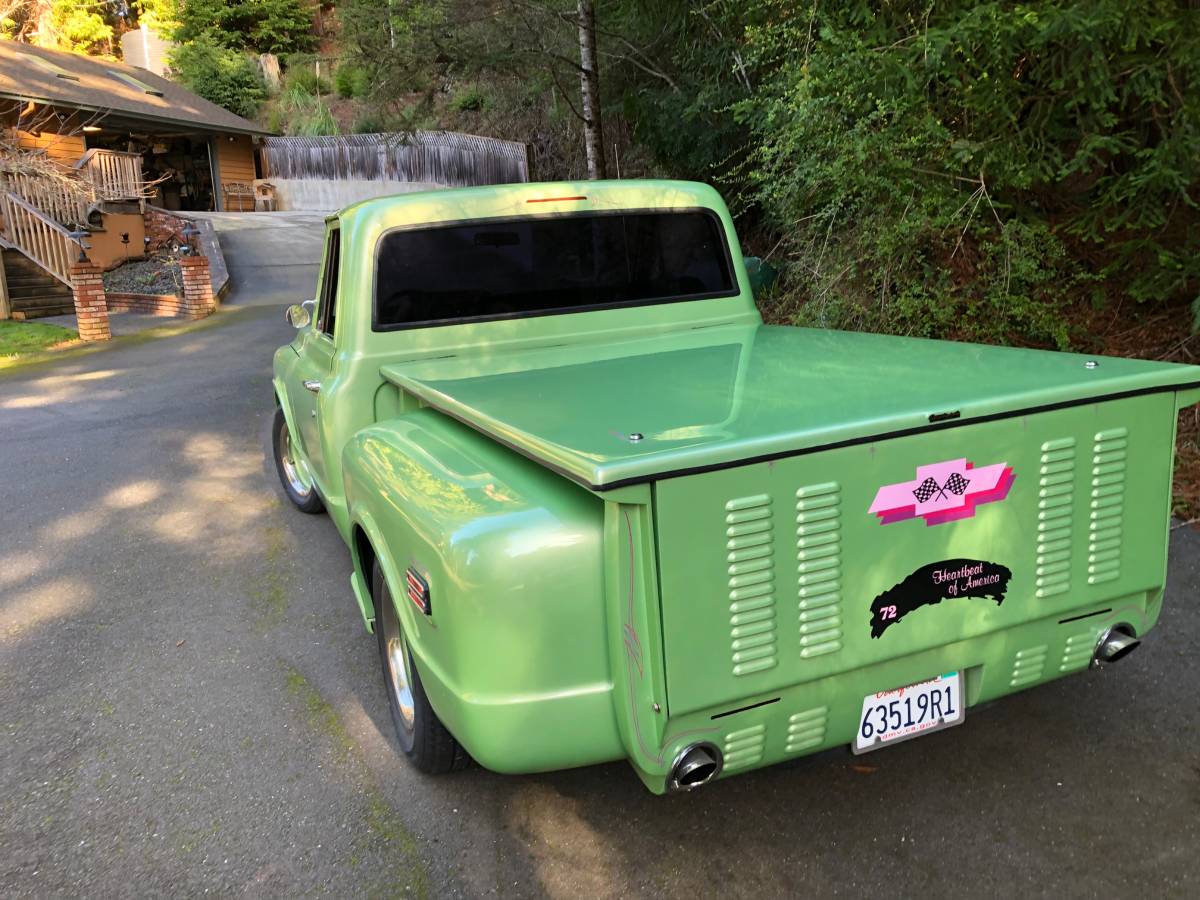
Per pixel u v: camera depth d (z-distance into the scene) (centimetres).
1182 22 458
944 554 224
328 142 3319
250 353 1249
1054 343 667
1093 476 239
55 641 418
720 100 1079
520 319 392
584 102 1265
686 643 203
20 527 589
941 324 674
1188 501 482
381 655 322
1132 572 250
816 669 217
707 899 237
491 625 210
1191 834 250
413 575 241
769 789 281
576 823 271
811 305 760
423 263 379
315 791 295
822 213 702
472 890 246
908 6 540
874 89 533
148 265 1983
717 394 261
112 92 2669
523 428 229
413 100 1344
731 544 203
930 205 605
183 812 286
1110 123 497
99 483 684
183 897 249
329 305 434
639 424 227
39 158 1973
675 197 417
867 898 234
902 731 237
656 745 208
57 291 1755
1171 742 293
